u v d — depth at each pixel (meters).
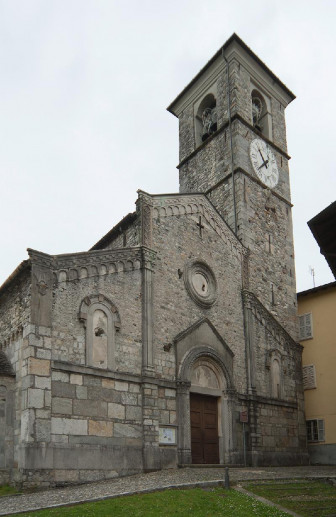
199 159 35.12
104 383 20.36
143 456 20.62
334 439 30.05
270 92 37.19
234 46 34.78
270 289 30.66
